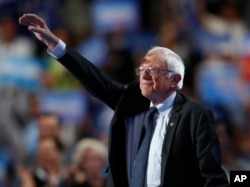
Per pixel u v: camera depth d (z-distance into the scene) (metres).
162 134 13.60
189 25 30.91
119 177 13.77
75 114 27.28
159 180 13.38
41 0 31.56
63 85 28.41
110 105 14.45
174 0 31.58
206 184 13.07
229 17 31.56
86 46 30.56
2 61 28.39
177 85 13.86
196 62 29.48
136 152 13.73
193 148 13.38
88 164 20.34
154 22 31.56
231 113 27.52
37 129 23.33
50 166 20.83
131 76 29.62
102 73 14.41
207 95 28.41
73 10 31.94
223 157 20.94
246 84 28.77
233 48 30.50
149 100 14.07
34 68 28.55
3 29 29.97
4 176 24.70
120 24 30.80
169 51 13.89
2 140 27.38
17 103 28.00
